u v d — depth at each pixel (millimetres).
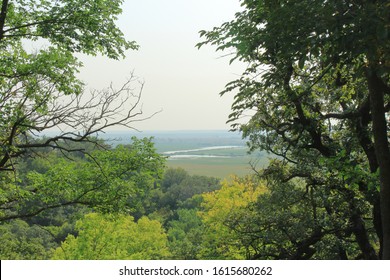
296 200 16500
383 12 6977
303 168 15938
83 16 13547
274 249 16734
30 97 14305
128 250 38250
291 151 16594
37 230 53312
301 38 8211
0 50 14867
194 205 94438
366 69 7672
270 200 16875
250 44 9375
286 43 8352
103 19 14258
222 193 28391
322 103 15836
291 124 14820
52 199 15117
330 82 14164
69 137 14547
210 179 115438
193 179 111875
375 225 13484
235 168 162625
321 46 7828
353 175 10852
